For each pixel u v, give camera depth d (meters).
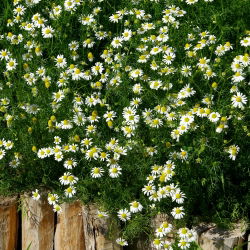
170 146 1.54
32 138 1.59
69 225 1.54
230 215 1.53
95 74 1.67
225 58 1.68
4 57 1.70
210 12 1.79
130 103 1.62
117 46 1.70
